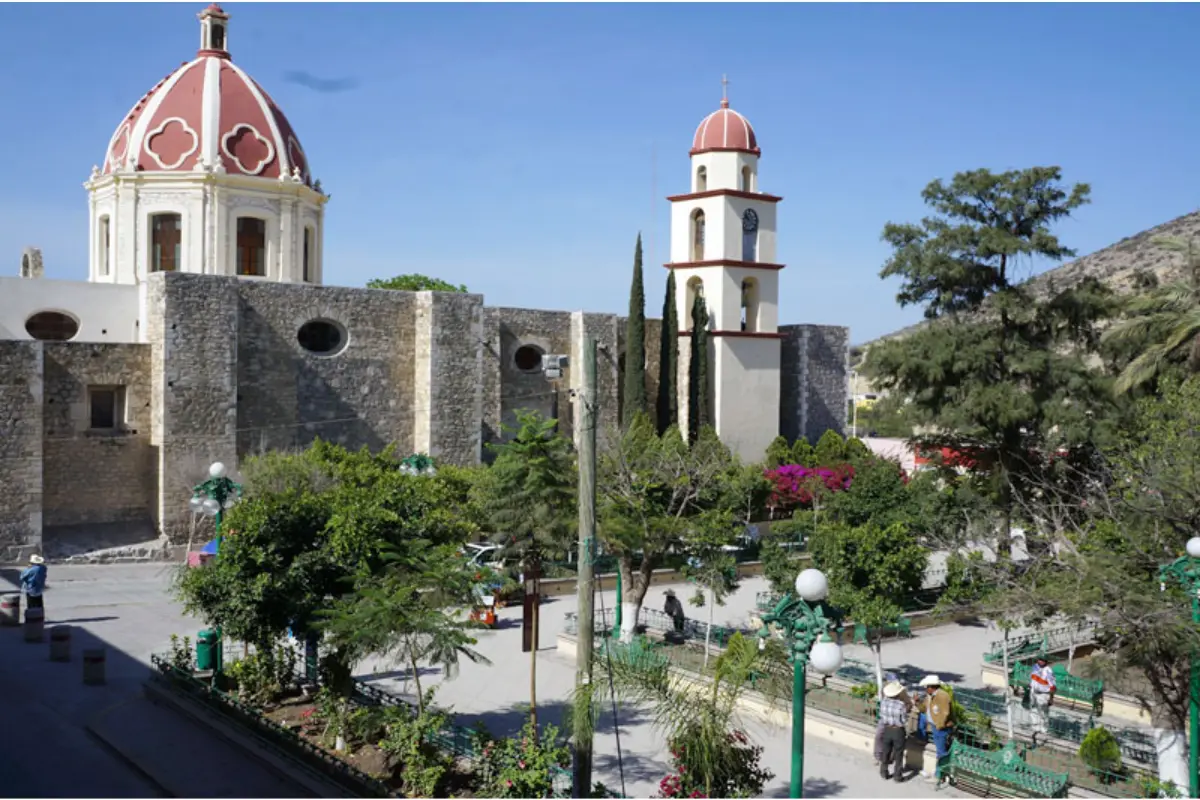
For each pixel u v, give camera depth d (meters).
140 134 43.75
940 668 24.88
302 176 46.47
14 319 37.50
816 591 10.52
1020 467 34.00
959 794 16.61
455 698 21.14
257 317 39.50
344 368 41.88
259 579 17.80
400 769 16.25
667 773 16.72
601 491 25.64
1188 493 18.11
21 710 19.50
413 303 43.69
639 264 48.91
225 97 44.38
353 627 15.77
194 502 22.44
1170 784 15.51
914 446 38.00
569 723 15.09
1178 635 15.08
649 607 30.56
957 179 36.25
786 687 14.73
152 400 37.41
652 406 53.78
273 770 16.36
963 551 27.75
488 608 27.55
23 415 33.94
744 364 51.22
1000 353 35.47
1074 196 35.62
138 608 28.92
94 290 39.03
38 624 25.02
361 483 32.75
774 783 16.80
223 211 43.09
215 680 20.06
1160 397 31.14
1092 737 17.16
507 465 20.75
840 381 59.41
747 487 38.47
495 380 46.44
